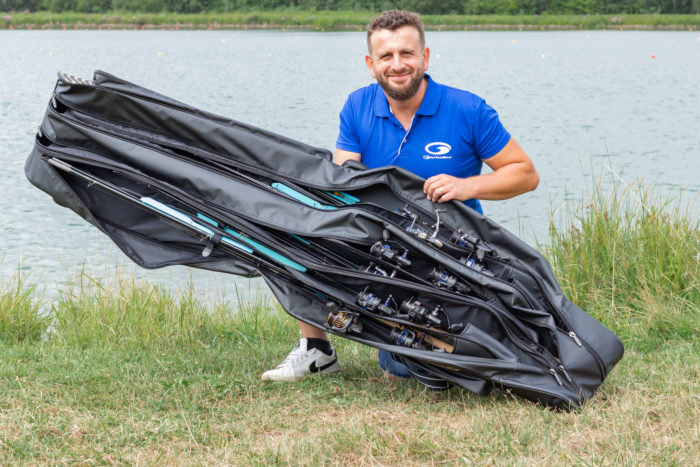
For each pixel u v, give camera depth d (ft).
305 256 14.10
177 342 19.13
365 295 13.85
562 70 121.70
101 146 14.35
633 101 84.28
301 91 92.99
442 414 13.62
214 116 14.33
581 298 21.17
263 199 14.07
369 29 14.14
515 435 12.48
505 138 14.44
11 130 65.26
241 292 26.89
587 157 52.31
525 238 32.45
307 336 15.51
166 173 14.17
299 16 290.56
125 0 310.65
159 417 13.70
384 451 12.13
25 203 41.11
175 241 15.03
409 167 14.74
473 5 286.46
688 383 14.34
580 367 13.50
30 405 13.91
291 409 14.03
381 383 15.42
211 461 11.98
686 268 21.20
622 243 22.31
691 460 11.52
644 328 18.85
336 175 14.10
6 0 314.35
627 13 279.69
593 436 12.42
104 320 21.22
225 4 304.09
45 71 120.98
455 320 13.84
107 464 12.01
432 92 14.46
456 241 13.93
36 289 27.40
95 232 35.81
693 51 165.78
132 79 108.06
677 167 48.70
